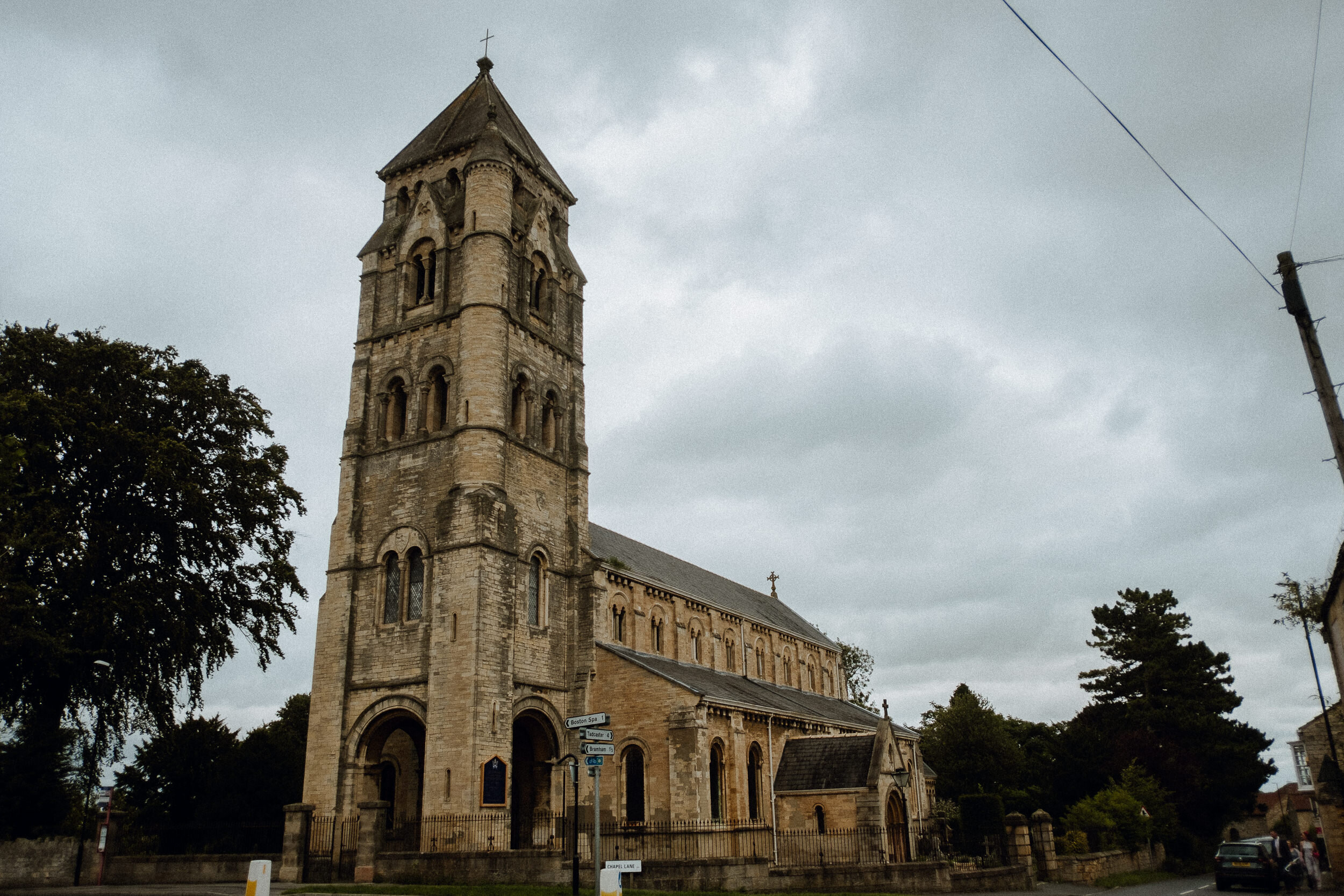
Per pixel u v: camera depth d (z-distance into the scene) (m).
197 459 44.47
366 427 51.78
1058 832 68.56
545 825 46.00
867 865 38.81
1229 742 76.00
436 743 42.59
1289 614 61.66
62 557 40.47
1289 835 108.56
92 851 43.16
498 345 49.38
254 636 47.72
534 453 50.78
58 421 39.44
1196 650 79.75
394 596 47.53
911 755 64.94
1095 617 83.56
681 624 62.22
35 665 39.91
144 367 45.09
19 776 43.47
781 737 54.59
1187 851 65.06
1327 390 22.81
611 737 26.52
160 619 42.34
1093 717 79.56
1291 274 23.67
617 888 24.80
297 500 49.47
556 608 49.94
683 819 44.44
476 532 44.88
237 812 55.00
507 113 60.03
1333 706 59.19
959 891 38.88
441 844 40.59
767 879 37.88
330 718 45.94
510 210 52.88
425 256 54.22
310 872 41.59
